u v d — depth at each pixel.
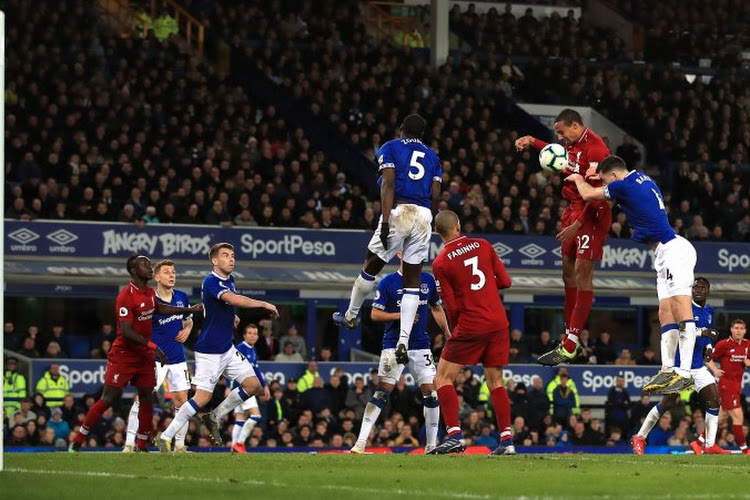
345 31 59.31
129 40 52.75
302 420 37.06
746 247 50.00
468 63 57.81
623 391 41.00
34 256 42.41
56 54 49.06
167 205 43.91
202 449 34.91
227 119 50.16
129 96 49.00
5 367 36.78
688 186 52.41
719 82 60.66
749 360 31.88
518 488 15.26
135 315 23.92
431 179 21.55
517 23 63.56
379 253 21.62
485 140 53.78
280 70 55.03
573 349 22.12
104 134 46.34
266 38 57.91
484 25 62.56
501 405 21.05
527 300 48.47
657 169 56.56
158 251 43.53
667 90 59.97
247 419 30.44
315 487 15.22
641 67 61.03
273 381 37.88
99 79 49.09
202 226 44.12
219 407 26.30
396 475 16.73
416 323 24.84
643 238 21.72
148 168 45.00
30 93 46.81
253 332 29.39
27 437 35.00
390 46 59.09
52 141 45.25
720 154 57.47
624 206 21.61
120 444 34.94
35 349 39.59
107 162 44.38
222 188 45.62
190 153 47.75
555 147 21.97
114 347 24.17
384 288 24.72
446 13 59.72
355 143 51.00
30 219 42.31
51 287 43.78
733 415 32.16
